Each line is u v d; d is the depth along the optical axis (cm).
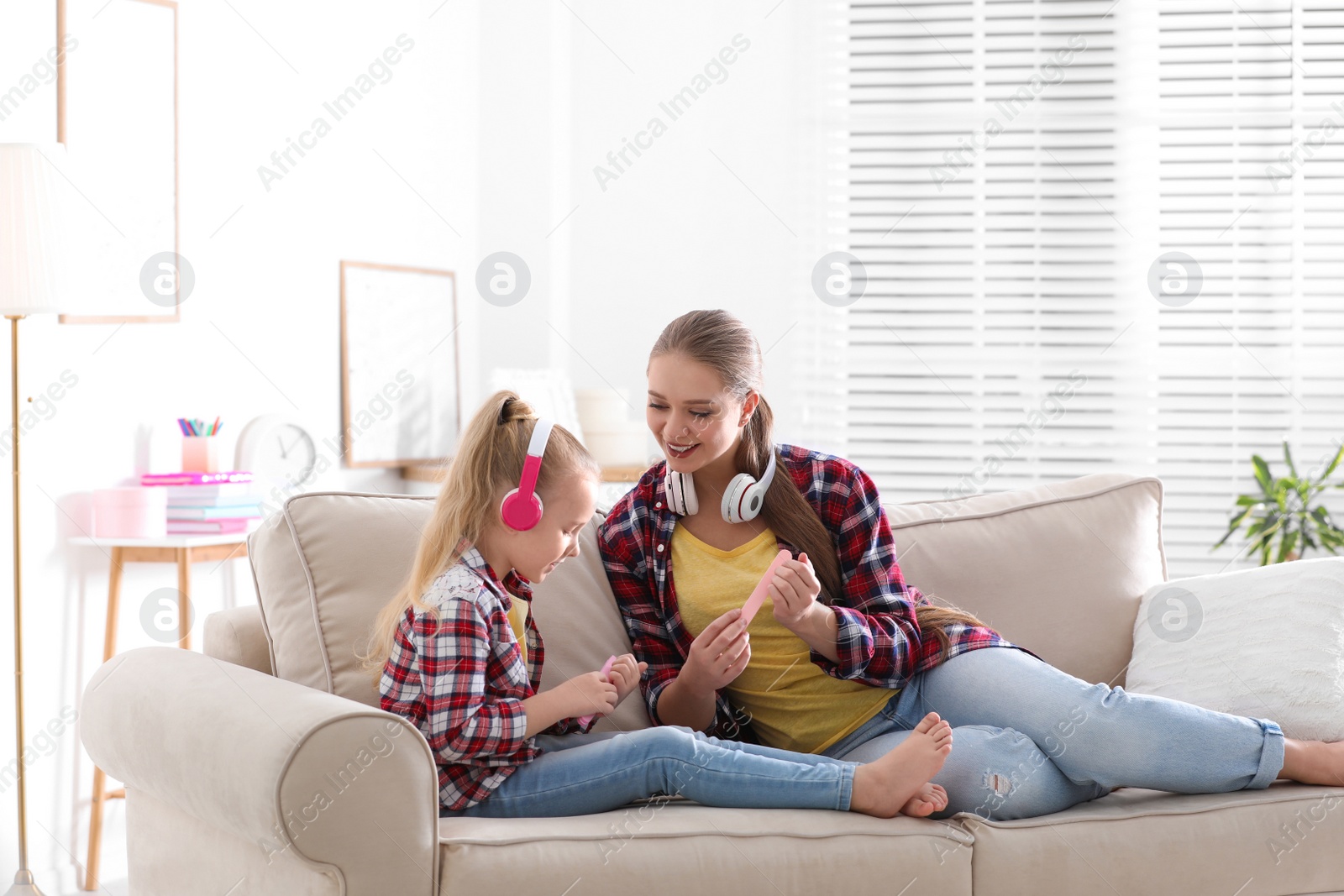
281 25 277
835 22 359
